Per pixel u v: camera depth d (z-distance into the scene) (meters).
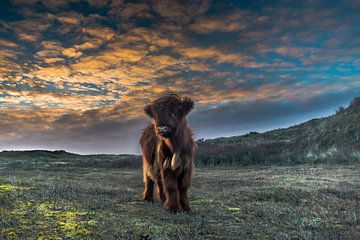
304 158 26.97
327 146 29.81
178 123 7.13
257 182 14.09
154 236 5.16
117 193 10.14
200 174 20.00
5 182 9.92
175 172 7.43
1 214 5.77
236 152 31.50
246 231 5.91
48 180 14.08
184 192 7.65
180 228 5.77
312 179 14.21
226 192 10.85
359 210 7.63
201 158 30.88
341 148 27.33
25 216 5.82
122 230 5.32
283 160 27.88
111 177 18.94
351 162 22.80
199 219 6.62
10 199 6.93
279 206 8.30
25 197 7.28
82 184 12.44
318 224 6.37
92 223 5.66
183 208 7.53
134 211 7.10
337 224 6.43
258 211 7.61
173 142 7.27
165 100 7.12
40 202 7.00
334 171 17.75
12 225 5.21
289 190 10.58
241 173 19.78
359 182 12.93
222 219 6.83
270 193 10.07
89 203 7.48
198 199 9.51
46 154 49.88
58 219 5.80
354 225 6.32
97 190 10.27
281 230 6.01
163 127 6.94
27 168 28.92
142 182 16.02
